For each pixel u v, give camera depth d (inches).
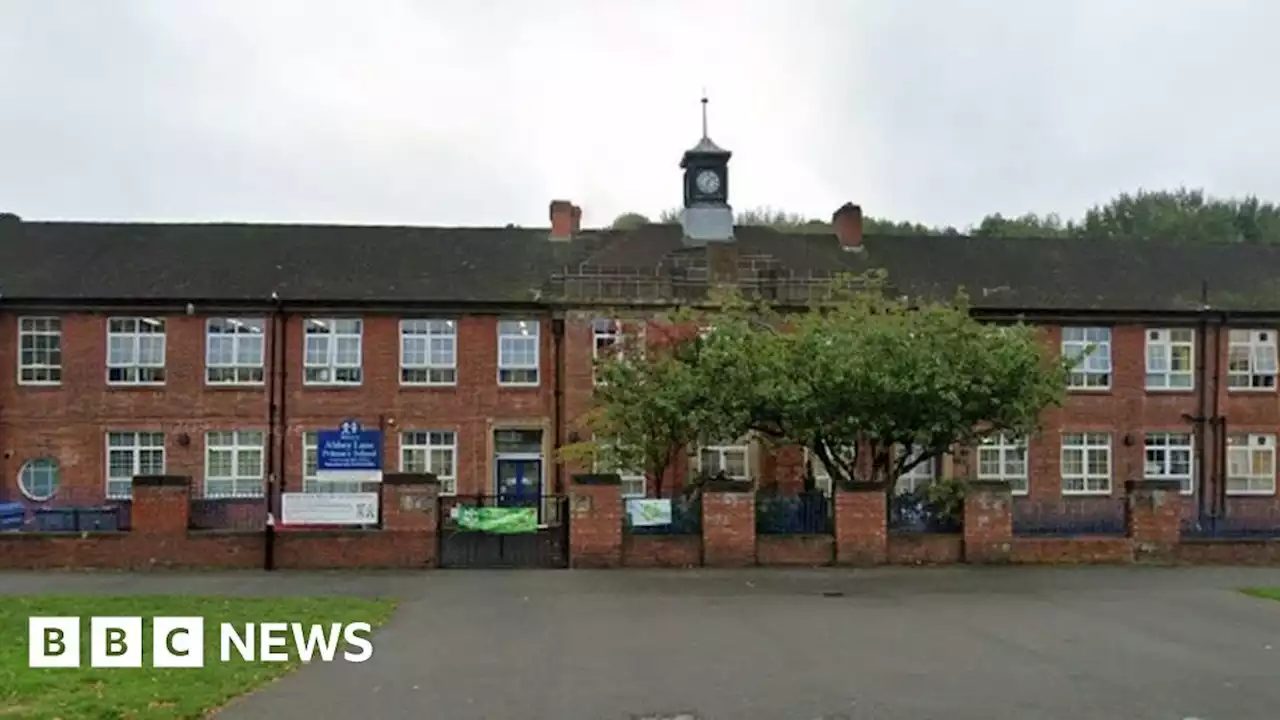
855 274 1432.1
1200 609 753.6
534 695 483.8
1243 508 1454.2
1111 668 550.6
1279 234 3179.1
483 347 1414.9
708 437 1084.5
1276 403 1483.8
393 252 1514.5
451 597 796.0
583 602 775.7
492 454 1407.5
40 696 451.2
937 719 445.1
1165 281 1539.1
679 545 974.4
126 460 1373.0
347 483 1387.8
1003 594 823.7
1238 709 466.3
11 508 1141.1
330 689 493.7
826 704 468.8
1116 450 1455.5
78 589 827.4
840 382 999.6
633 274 1391.5
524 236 1584.6
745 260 1395.2
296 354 1396.4
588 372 1379.2
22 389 1362.0
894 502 1021.8
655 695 484.4
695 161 1565.0
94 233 1510.8
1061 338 1459.2
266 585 857.5
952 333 1036.5
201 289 1392.7
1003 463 1438.2
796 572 946.7
